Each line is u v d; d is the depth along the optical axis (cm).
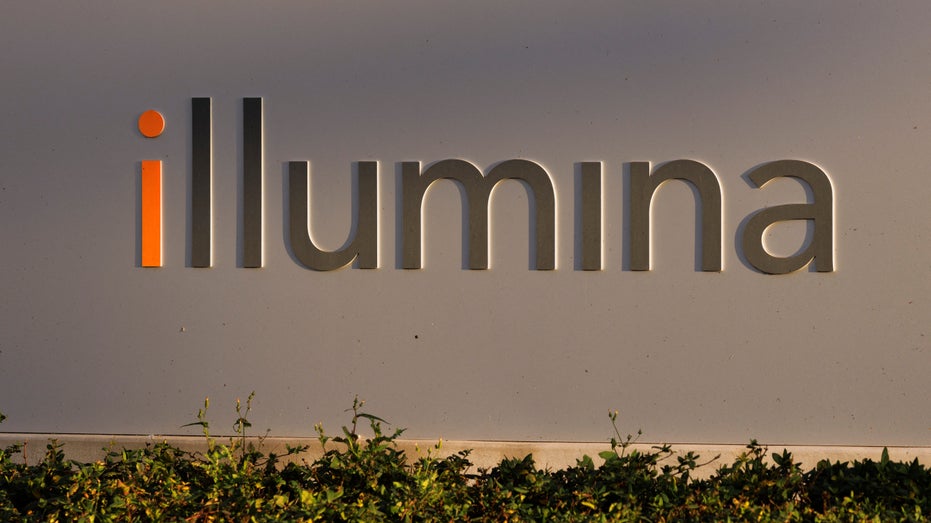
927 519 345
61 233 498
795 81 474
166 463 395
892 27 468
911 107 468
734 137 477
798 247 474
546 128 484
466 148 487
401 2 488
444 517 359
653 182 479
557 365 484
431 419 487
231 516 355
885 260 470
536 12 484
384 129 490
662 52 480
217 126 494
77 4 496
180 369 495
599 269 482
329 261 490
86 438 493
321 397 490
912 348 468
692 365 479
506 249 486
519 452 482
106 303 497
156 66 496
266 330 493
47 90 498
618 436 470
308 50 491
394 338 489
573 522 347
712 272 478
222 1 493
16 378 498
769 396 475
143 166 495
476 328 486
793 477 368
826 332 472
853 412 471
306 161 491
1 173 498
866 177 470
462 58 487
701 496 364
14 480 380
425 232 489
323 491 368
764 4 474
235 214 494
